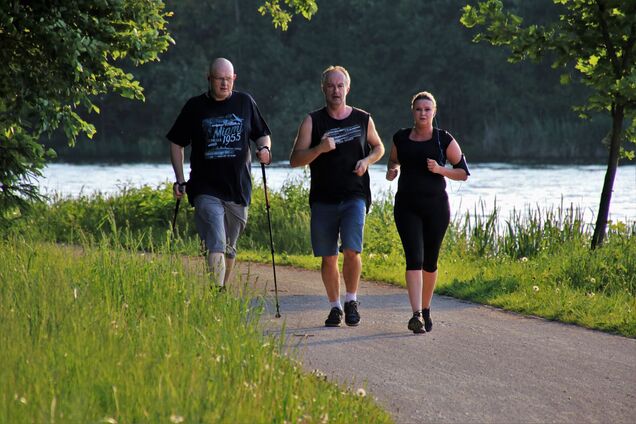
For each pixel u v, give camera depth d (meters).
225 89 31.66
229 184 31.83
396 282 42.97
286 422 18.44
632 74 45.91
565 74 50.66
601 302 34.75
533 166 188.38
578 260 42.53
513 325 31.89
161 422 16.67
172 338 21.36
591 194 118.19
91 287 28.38
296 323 31.47
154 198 73.19
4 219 45.59
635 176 150.50
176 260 30.86
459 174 30.27
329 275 31.27
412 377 24.53
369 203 31.44
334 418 19.31
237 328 23.81
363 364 25.81
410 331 30.53
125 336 22.06
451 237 56.75
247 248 64.69
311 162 31.12
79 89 45.66
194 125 31.80
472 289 38.38
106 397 18.00
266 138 32.50
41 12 42.91
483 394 23.03
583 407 22.02
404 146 30.42
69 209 71.38
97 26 43.69
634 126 48.66
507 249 53.12
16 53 44.97
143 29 47.34
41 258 33.81
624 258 42.62
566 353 27.50
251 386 19.06
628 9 47.28
